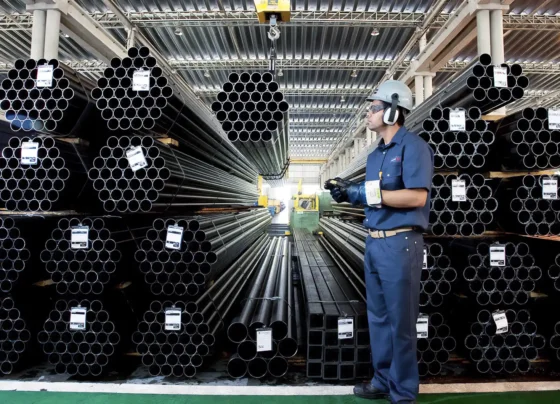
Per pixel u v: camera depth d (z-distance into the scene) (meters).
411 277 1.59
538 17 4.25
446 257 2.00
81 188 2.15
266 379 1.96
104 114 1.99
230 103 2.18
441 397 1.83
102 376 1.97
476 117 1.99
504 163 2.10
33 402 1.75
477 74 1.93
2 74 5.80
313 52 5.28
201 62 5.57
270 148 3.05
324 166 15.01
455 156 2.00
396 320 1.59
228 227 2.96
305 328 2.53
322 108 7.96
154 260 1.99
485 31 3.06
